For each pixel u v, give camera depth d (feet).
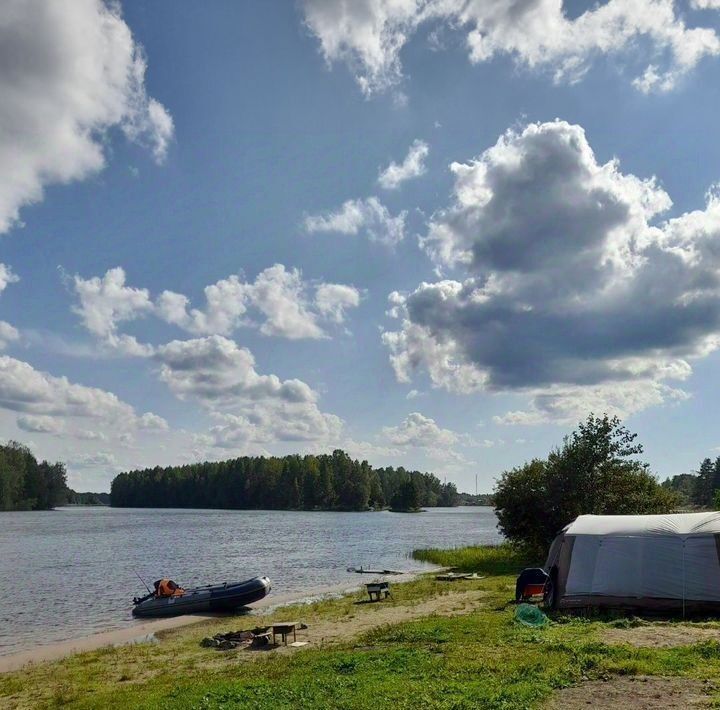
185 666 56.70
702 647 42.09
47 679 56.13
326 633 66.95
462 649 46.57
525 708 31.30
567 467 129.08
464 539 254.47
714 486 467.11
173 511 620.49
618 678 36.04
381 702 34.14
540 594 77.97
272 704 36.22
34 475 588.91
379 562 165.58
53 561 173.06
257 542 237.86
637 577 65.67
